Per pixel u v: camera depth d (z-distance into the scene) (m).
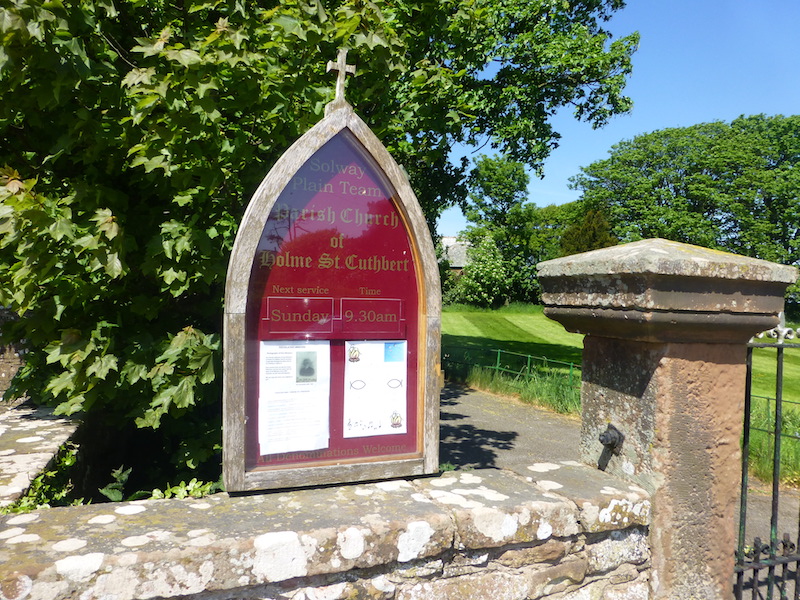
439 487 2.54
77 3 2.93
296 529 2.01
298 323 2.47
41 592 1.67
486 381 12.49
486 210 45.75
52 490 3.15
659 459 2.52
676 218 38.84
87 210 3.28
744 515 2.79
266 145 3.71
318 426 2.52
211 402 3.73
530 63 12.55
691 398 2.54
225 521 2.08
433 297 2.69
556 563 2.40
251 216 2.33
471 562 2.26
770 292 2.54
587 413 2.97
